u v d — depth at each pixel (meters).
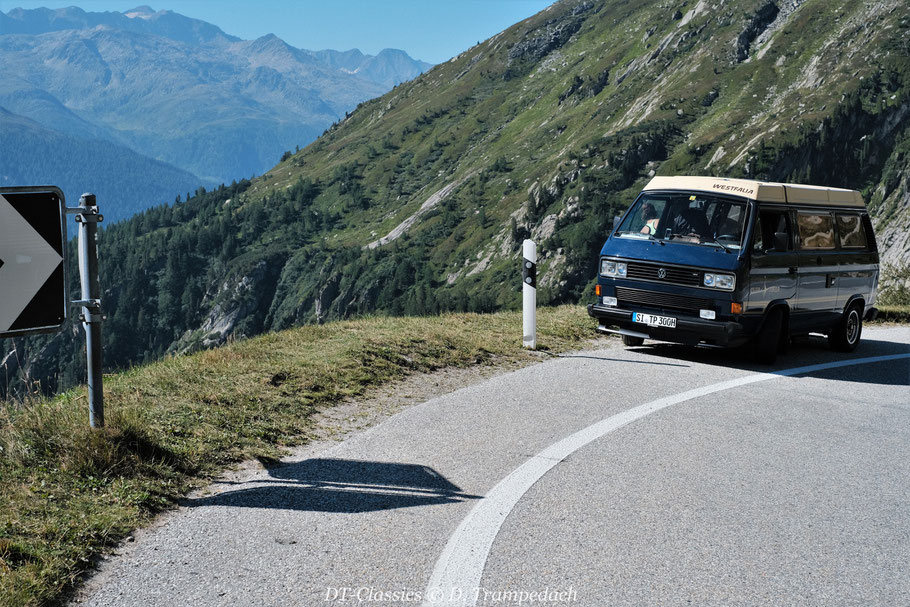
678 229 10.26
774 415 7.20
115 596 3.32
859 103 166.12
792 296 10.44
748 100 199.62
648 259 10.12
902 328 15.31
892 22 190.12
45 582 3.34
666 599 3.43
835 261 11.33
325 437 5.99
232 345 8.84
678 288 9.88
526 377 8.52
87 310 5.09
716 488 5.03
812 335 13.52
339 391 7.27
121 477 4.61
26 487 4.29
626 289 10.37
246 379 7.20
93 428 4.98
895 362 10.80
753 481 5.21
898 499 4.98
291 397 6.86
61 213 4.87
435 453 5.59
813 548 4.10
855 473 5.51
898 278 20.72
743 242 9.71
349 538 4.00
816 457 5.88
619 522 4.35
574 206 186.38
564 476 5.14
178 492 4.62
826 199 11.49
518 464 5.37
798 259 10.53
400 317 11.98
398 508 4.45
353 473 5.09
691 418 6.92
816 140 162.62
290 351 8.62
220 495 4.62
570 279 168.88
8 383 5.69
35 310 4.79
